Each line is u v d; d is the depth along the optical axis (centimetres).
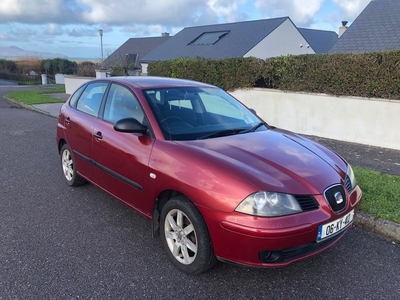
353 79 836
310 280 310
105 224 408
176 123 368
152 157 336
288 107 983
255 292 292
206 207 283
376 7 1638
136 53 4138
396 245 373
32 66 4225
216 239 282
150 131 355
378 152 748
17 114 1254
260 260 271
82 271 315
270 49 2562
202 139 351
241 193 271
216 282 304
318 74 899
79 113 481
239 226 267
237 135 373
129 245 362
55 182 546
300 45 2738
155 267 324
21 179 557
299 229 267
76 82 1919
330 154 369
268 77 1038
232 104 454
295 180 289
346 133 870
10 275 307
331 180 306
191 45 2841
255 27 2695
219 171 287
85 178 470
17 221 412
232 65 1098
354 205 321
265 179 281
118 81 437
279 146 351
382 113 796
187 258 312
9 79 4028
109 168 402
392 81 777
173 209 318
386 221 395
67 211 441
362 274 320
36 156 695
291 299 285
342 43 1480
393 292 295
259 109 1054
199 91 438
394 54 766
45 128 990
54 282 299
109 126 409
